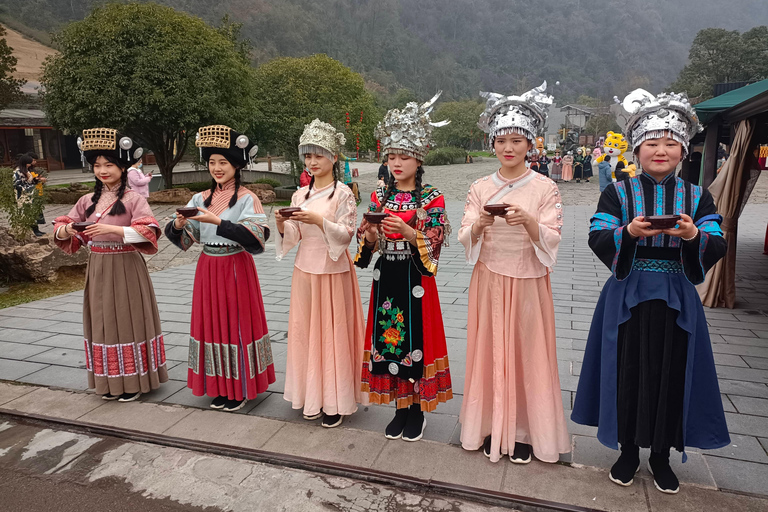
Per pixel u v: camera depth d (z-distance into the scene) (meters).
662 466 2.50
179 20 14.20
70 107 13.38
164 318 5.29
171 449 3.01
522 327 2.65
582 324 4.82
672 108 2.32
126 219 3.39
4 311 5.63
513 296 2.62
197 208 2.96
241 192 3.29
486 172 29.58
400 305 2.89
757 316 5.14
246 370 3.32
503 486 2.55
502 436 2.71
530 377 2.68
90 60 13.29
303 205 3.16
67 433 3.21
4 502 2.59
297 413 3.35
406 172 2.84
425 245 2.76
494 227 2.66
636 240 2.30
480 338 2.73
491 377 2.77
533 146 2.63
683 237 2.19
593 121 50.47
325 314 3.08
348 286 3.17
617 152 14.22
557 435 2.69
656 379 2.36
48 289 6.63
